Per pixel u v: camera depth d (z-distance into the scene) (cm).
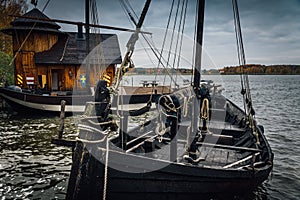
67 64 2578
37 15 2575
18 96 1939
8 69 2545
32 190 778
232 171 569
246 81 966
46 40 2595
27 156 1084
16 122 1773
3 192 762
